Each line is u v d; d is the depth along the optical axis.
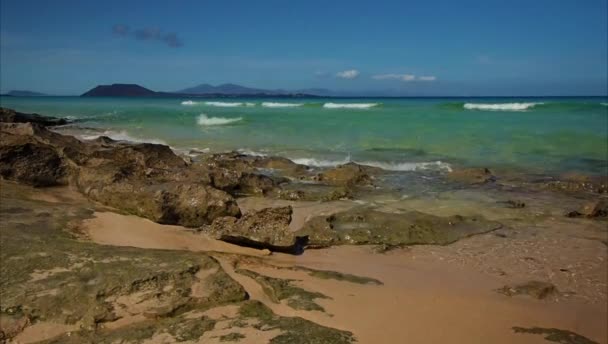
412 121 34.50
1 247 7.59
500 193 15.88
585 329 7.16
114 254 7.64
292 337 5.57
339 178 17.27
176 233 10.16
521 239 11.29
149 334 5.62
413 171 19.47
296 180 17.47
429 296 7.85
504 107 43.88
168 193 11.07
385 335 6.22
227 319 6.05
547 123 31.64
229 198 11.23
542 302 8.01
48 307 6.07
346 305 7.07
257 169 19.12
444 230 11.47
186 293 6.61
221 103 76.56
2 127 19.45
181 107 62.47
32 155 13.22
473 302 7.76
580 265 9.72
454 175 18.36
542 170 19.64
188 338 5.52
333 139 28.27
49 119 39.59
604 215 13.19
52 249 7.66
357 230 11.08
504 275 9.13
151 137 30.00
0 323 5.74
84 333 5.73
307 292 7.38
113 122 40.78
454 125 31.98
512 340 6.54
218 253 8.99
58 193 12.60
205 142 27.72
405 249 10.47
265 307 6.59
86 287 6.52
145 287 6.65
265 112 45.47
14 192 11.94
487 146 25.00
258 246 9.90
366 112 42.19
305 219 12.32
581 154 22.67
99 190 11.95
